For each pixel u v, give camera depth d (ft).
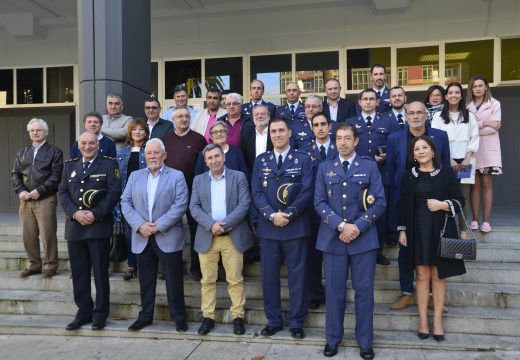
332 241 13.06
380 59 29.68
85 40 19.97
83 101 20.07
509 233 17.84
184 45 32.09
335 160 13.51
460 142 16.79
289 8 30.04
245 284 16.43
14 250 20.76
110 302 16.30
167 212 14.56
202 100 32.30
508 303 14.83
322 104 17.34
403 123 18.10
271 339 14.12
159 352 13.67
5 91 34.96
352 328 14.70
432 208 13.07
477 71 28.40
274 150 14.40
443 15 28.30
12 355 13.79
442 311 13.96
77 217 14.60
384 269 16.55
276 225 13.65
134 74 20.99
